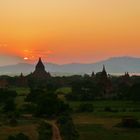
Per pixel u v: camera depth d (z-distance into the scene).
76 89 178.88
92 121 95.12
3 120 95.12
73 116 106.31
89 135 72.88
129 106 130.88
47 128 79.12
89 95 157.88
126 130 81.12
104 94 170.38
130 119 87.75
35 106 118.69
